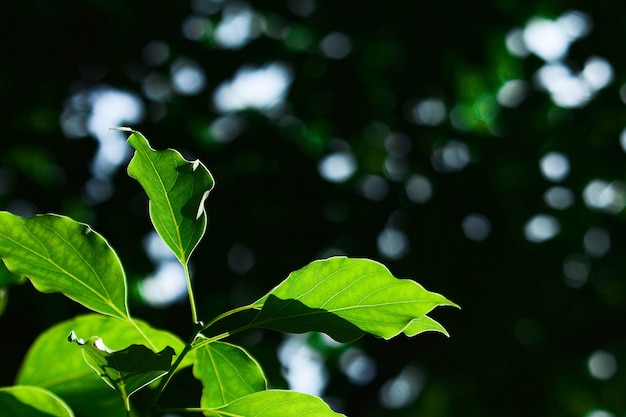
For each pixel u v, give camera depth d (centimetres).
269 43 662
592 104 732
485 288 675
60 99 589
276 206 625
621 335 729
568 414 763
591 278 728
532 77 714
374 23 663
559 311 713
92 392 165
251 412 128
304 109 668
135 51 624
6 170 553
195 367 144
